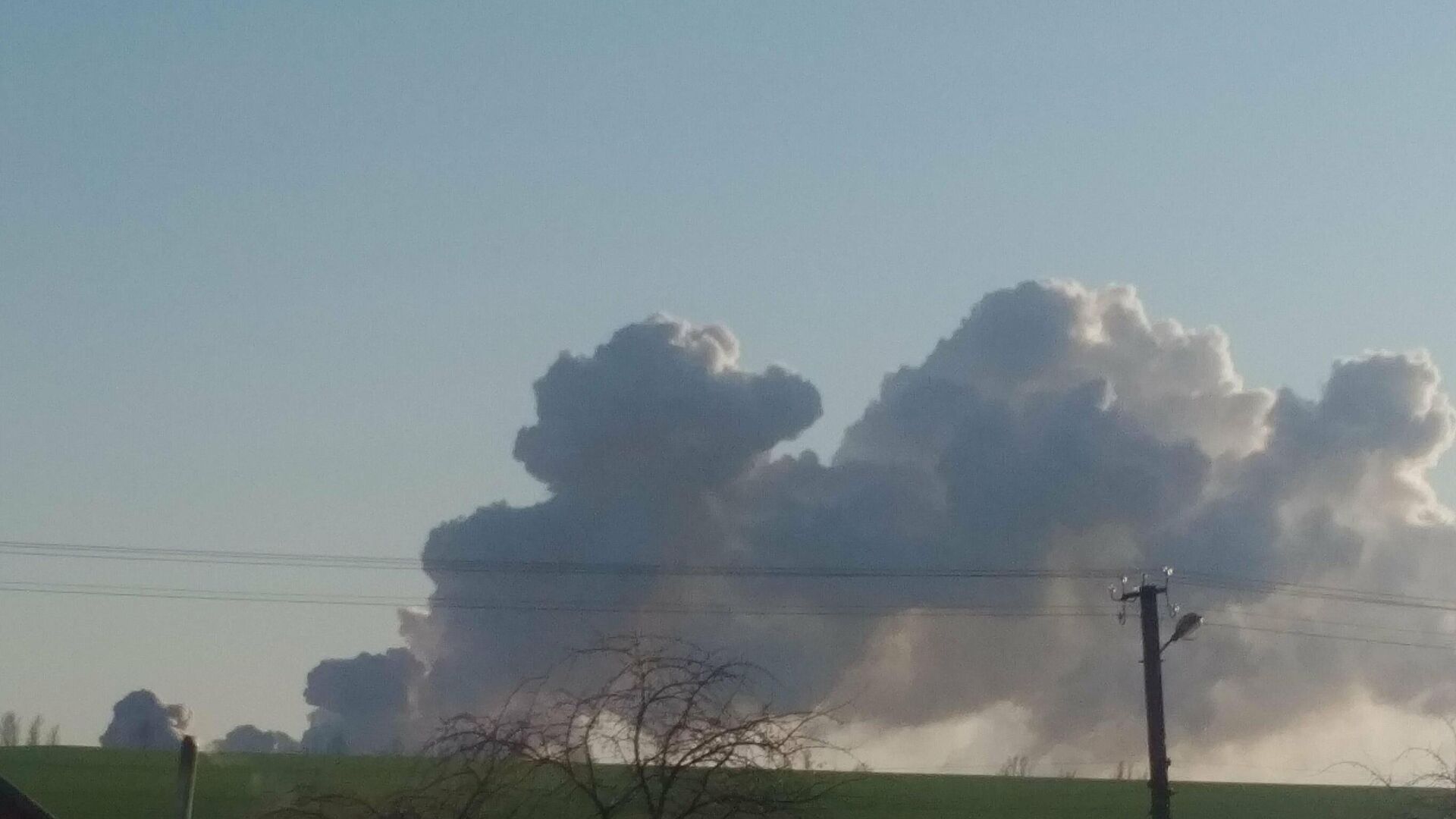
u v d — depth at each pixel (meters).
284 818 21.83
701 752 21.03
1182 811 57.72
